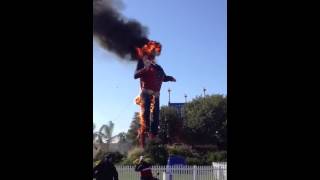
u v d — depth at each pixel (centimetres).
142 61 2402
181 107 3594
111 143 2609
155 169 1666
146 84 2419
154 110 2441
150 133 2469
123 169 1661
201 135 3359
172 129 3181
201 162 2434
